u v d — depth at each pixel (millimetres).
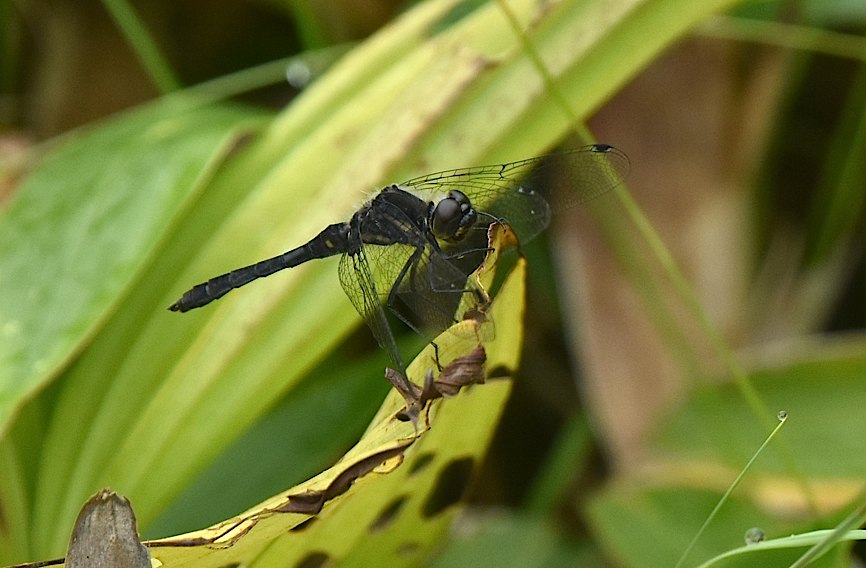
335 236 651
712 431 668
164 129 663
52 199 658
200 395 649
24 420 659
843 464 659
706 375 681
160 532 659
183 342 654
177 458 647
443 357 629
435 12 669
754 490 660
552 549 670
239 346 650
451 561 668
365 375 670
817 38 688
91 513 620
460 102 655
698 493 660
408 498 635
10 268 652
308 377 685
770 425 653
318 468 667
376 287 649
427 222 650
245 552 625
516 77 655
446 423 631
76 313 647
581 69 654
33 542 648
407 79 661
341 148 659
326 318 651
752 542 639
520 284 627
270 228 657
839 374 665
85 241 652
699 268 688
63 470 650
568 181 658
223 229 658
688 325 685
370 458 619
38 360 644
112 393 653
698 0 653
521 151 655
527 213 659
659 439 672
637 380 682
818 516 649
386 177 654
